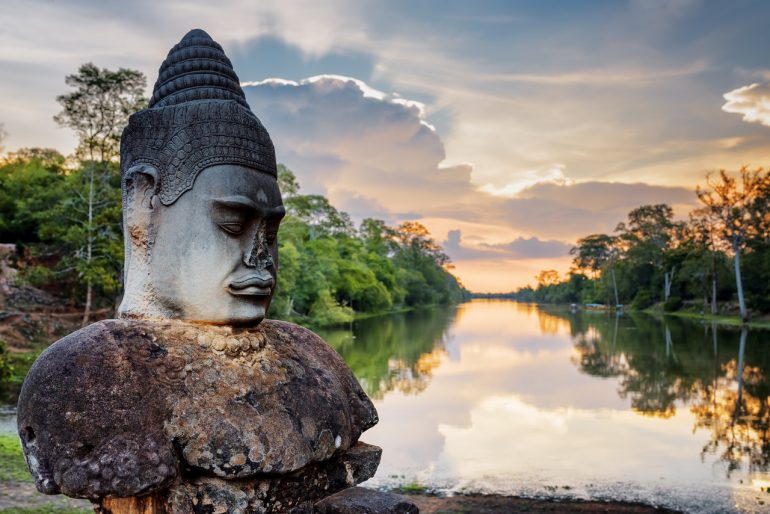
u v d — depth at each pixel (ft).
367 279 185.37
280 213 10.96
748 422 42.70
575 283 360.07
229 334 10.26
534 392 54.90
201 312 10.21
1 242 102.63
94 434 8.46
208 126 10.37
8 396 47.39
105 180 86.17
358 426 12.00
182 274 10.19
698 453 35.35
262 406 9.75
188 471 9.08
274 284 11.11
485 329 138.62
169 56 11.35
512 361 77.56
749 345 89.20
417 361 77.25
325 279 148.56
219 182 10.25
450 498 28.48
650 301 207.82
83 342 9.04
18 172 122.52
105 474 8.25
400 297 235.20
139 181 10.41
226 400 9.46
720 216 135.13
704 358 76.28
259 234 10.68
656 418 44.14
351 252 201.05
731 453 35.32
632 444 37.35
